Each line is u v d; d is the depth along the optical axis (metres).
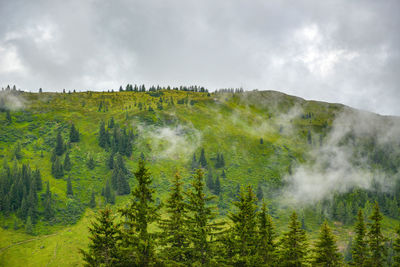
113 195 124.69
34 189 114.94
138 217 27.02
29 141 164.12
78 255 88.88
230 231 29.92
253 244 31.78
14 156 140.62
